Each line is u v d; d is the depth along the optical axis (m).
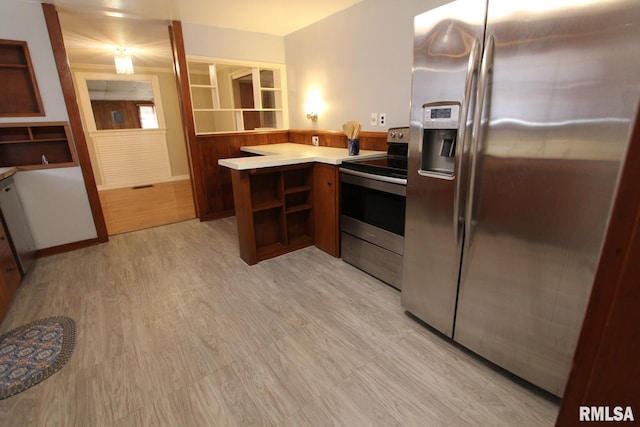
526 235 1.26
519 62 1.15
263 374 1.55
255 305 2.13
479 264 1.46
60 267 2.72
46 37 2.71
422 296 1.80
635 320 0.39
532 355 1.36
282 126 4.41
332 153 3.04
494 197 1.33
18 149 2.88
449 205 1.52
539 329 1.31
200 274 2.57
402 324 1.91
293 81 4.13
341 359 1.64
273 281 2.44
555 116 1.09
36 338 1.82
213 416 1.33
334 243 2.79
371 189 2.29
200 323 1.95
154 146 6.14
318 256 2.87
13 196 2.58
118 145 5.78
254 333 1.85
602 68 0.97
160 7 2.94
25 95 2.78
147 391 1.46
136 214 4.27
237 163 2.48
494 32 1.19
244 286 2.37
